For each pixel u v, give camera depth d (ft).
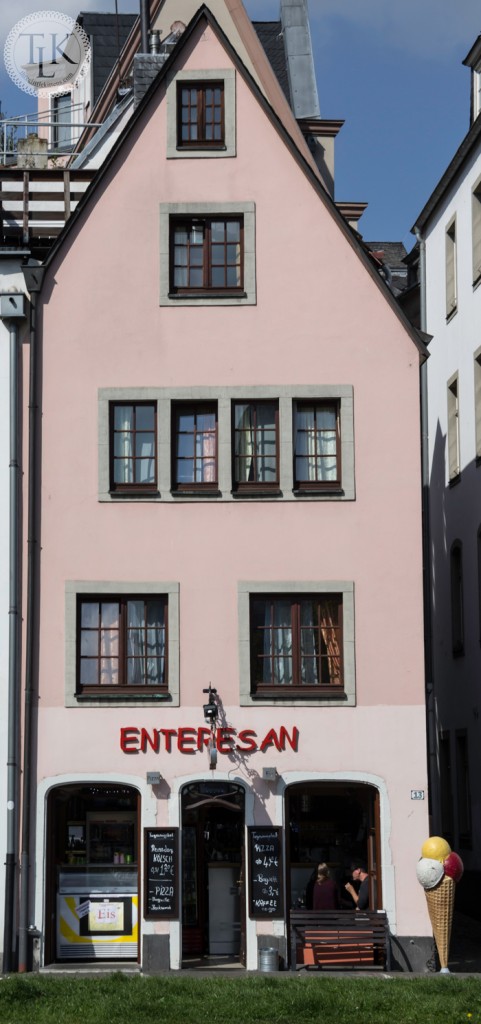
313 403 93.04
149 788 88.99
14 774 88.74
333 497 91.50
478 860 112.98
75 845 89.76
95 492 91.35
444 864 85.92
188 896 90.63
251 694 89.86
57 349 92.53
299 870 90.07
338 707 89.86
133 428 92.58
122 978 77.05
